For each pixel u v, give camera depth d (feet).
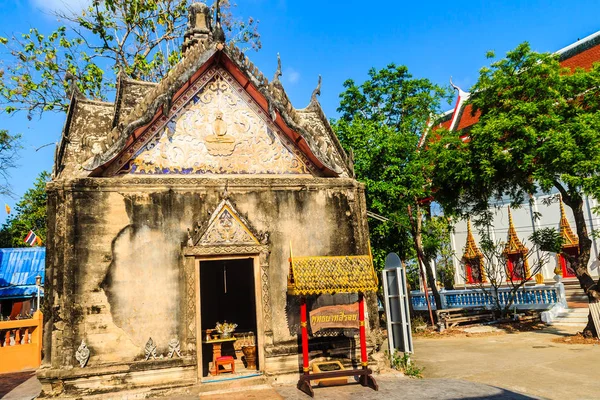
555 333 56.75
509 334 59.11
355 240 38.52
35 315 49.83
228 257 34.71
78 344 30.45
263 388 32.65
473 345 52.29
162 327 32.32
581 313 62.64
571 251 87.81
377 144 63.77
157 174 34.96
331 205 38.50
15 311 80.28
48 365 29.99
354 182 39.47
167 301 32.78
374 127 68.44
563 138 44.78
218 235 34.63
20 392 35.12
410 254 73.41
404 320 37.68
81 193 32.50
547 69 49.88
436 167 59.26
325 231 37.78
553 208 90.68
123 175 34.19
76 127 38.70
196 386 31.94
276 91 36.83
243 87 38.27
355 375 32.65
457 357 44.91
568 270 88.58
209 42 36.68
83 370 29.99
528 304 70.90
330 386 33.01
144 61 77.20
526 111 48.49
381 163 63.98
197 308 33.24
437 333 63.98
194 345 32.55
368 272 32.78
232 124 37.60
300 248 36.78
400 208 65.72
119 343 31.22
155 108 33.53
